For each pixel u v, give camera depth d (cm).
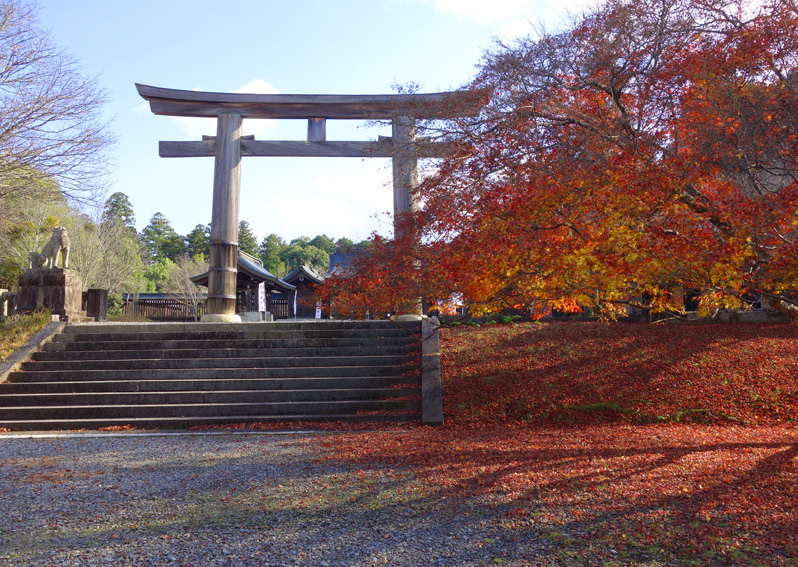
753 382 1079
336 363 1209
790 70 701
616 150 778
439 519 484
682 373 1129
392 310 996
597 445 775
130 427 1001
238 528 470
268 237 7881
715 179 725
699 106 720
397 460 702
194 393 1088
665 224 696
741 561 386
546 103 863
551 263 711
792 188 627
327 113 1669
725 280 671
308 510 515
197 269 4578
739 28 744
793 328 1373
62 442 883
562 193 694
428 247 923
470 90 940
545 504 513
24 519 501
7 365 1169
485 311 893
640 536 433
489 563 394
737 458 666
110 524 485
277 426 995
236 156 1642
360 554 413
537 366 1198
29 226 2970
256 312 2791
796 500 499
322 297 1020
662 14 809
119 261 3744
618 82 856
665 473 603
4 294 1636
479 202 780
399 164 1135
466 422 999
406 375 1162
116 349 1278
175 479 640
